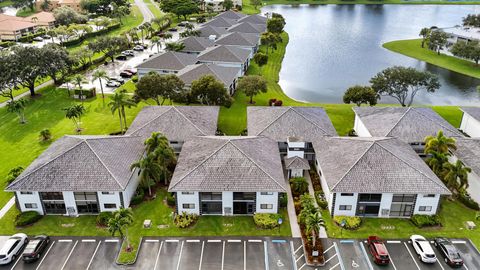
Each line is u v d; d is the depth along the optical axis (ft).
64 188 187.11
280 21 545.85
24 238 175.11
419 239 174.70
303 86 387.96
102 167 194.18
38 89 358.02
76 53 407.64
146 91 280.92
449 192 184.44
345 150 209.97
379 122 247.09
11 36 540.93
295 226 186.91
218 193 190.60
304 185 208.74
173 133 236.22
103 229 184.96
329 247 174.29
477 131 260.62
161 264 165.17
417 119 242.17
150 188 210.18
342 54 501.56
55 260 167.32
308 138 232.12
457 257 163.73
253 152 207.31
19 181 189.67
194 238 179.42
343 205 190.60
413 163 198.70
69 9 628.69
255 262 166.20
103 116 301.02
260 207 193.67
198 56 392.47
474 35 512.22
